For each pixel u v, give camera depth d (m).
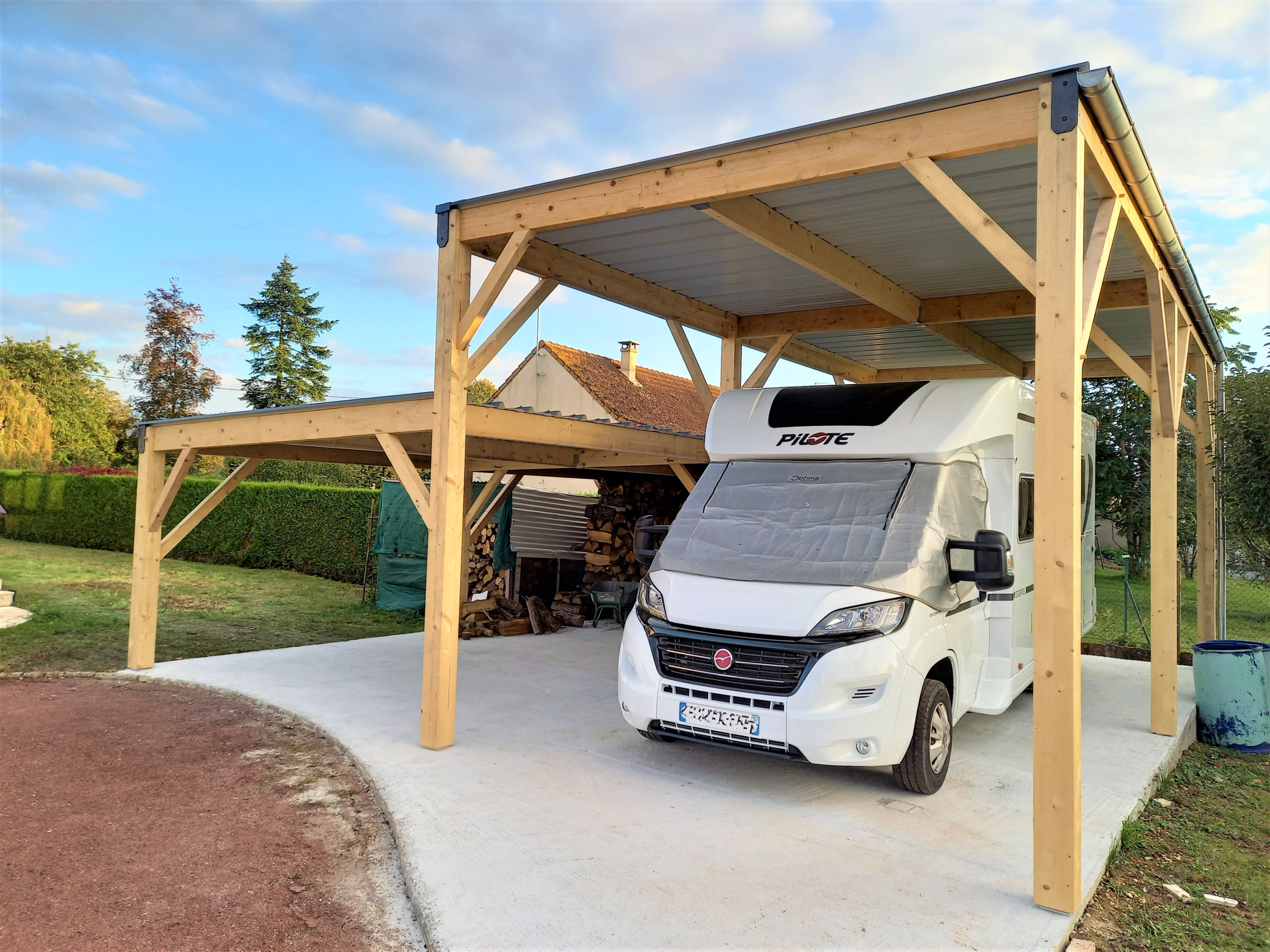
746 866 3.73
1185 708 6.92
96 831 4.31
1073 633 3.39
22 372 38.62
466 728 6.06
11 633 10.01
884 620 4.38
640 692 4.79
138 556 8.30
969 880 3.62
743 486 5.65
